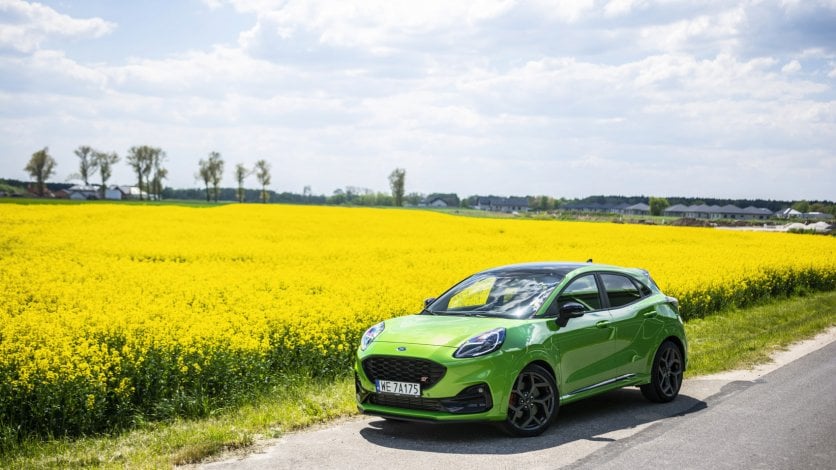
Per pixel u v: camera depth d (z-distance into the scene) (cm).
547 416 624
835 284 2042
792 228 5750
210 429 616
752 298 1702
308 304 1166
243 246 2538
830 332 1188
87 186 14200
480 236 3359
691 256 2347
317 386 822
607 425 649
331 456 549
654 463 523
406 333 634
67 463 546
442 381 587
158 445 583
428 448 573
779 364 915
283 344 899
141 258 2234
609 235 3612
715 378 850
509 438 604
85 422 659
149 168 11331
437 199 17825
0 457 583
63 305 1200
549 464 524
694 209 17462
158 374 734
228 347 809
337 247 2600
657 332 749
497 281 723
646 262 2030
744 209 17275
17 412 657
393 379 612
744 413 675
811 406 693
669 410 707
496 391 590
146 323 962
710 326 1305
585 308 694
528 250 2731
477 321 642
